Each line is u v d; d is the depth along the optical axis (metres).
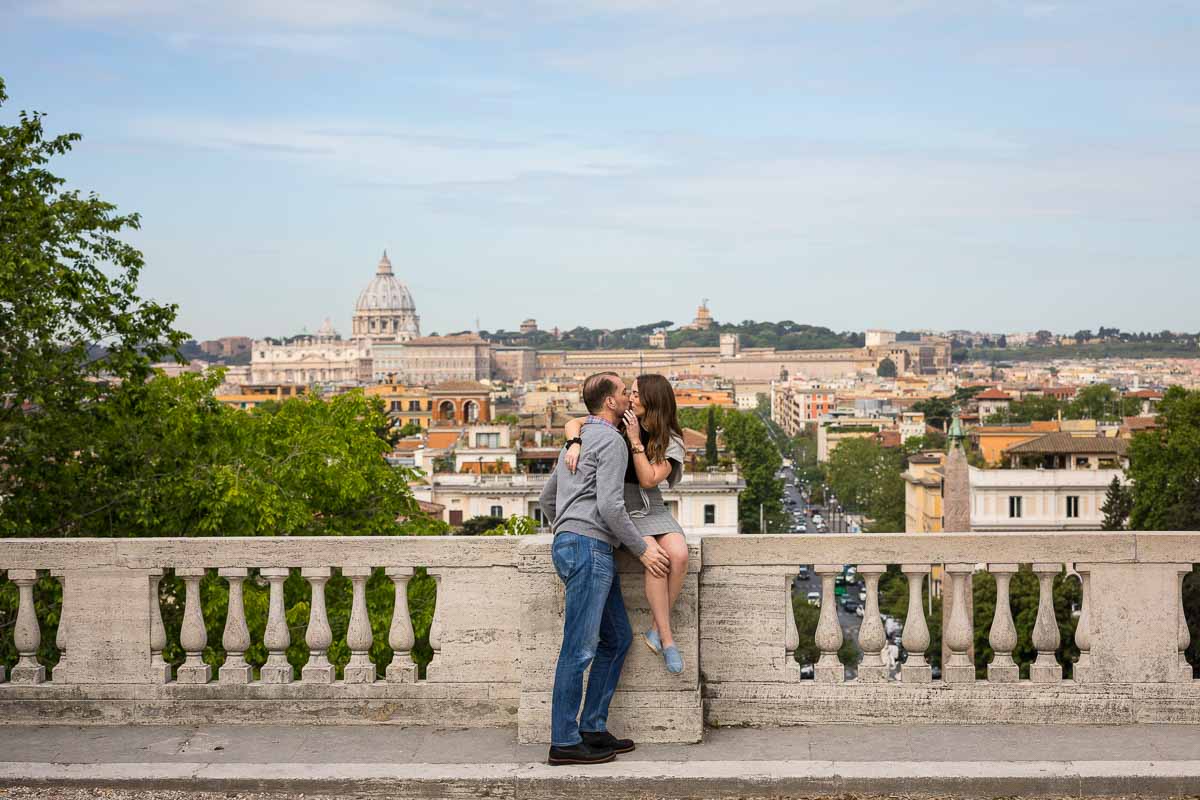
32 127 26.61
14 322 25.50
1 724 10.85
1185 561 10.41
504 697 10.67
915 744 10.05
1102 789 9.24
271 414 38.53
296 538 10.80
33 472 26.75
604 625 9.99
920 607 10.56
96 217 27.73
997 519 91.25
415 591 25.94
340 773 9.55
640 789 9.46
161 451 29.80
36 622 10.98
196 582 10.89
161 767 9.69
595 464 9.81
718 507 92.25
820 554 10.54
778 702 10.54
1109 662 10.47
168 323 28.75
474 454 109.62
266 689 10.80
